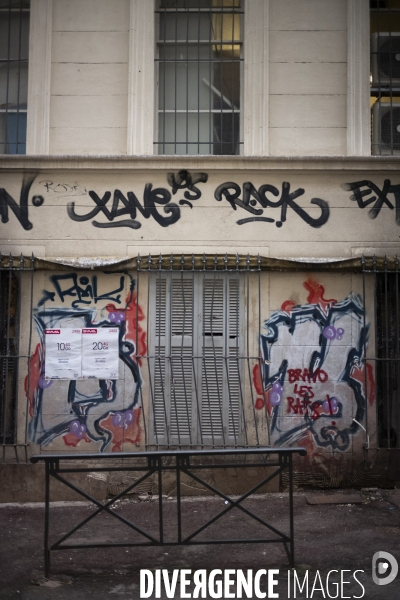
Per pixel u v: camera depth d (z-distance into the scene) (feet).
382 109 26.63
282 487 24.91
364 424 24.93
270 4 26.11
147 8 26.03
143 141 25.70
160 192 25.43
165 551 18.98
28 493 24.23
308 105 25.85
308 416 24.99
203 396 25.03
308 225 25.36
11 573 17.40
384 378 25.04
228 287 25.22
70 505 23.79
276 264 24.81
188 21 26.78
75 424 24.85
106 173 25.45
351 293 25.21
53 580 16.93
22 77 26.68
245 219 25.35
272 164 25.25
